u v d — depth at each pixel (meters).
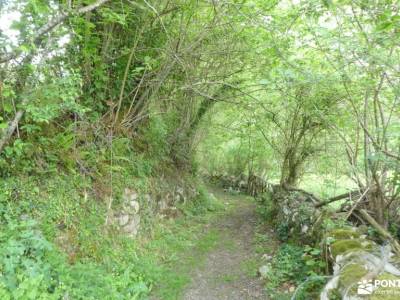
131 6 5.65
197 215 9.60
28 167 4.29
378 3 3.59
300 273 4.82
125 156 6.51
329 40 4.39
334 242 4.34
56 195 4.48
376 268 3.20
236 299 4.50
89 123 5.58
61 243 4.20
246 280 5.11
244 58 7.05
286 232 7.05
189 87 7.17
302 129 8.39
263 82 5.53
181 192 9.53
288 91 6.22
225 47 6.79
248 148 13.67
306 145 8.80
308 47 5.25
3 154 4.09
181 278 5.07
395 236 4.85
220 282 5.07
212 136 12.55
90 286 3.82
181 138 9.52
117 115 6.18
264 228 8.29
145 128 7.68
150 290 4.61
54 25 3.60
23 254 3.57
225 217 9.73
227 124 11.50
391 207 5.17
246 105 8.04
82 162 5.20
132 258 5.08
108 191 5.51
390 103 4.89
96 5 3.90
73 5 4.18
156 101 7.41
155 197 7.50
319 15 4.44
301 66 5.43
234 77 7.87
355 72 4.70
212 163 17.53
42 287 3.35
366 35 3.97
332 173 7.66
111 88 6.46
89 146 5.51
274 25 4.96
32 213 4.06
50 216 4.22
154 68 6.57
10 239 3.48
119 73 6.46
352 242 4.14
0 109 3.85
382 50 4.15
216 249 6.67
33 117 3.81
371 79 4.51
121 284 4.23
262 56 6.70
